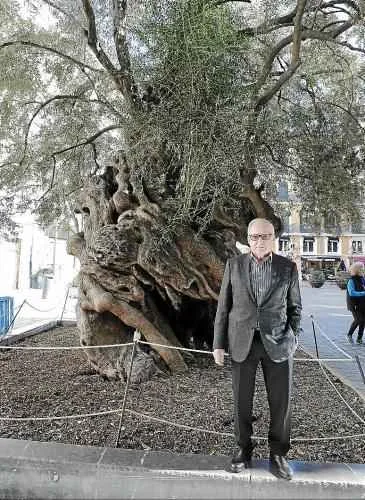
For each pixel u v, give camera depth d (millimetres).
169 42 5973
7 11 8336
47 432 4371
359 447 4148
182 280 6836
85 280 6906
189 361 7402
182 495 3414
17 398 5488
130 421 4695
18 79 8672
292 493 3346
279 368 3422
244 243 7676
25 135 9430
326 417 5023
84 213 7980
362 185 8758
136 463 3541
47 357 8117
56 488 3537
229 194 6820
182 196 6539
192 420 4773
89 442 4156
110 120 9922
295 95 9086
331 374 7352
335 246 52250
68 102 9828
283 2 7234
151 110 6484
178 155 6359
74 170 11320
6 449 3760
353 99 8992
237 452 3543
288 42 6523
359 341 11242
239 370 3473
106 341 6754
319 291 34844
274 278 3439
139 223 6809
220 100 5918
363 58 8680
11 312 11656
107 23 7598
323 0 7293
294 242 51594
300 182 8945
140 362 6473
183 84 5984
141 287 6902
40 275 28500
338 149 8422
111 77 7047
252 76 6691
